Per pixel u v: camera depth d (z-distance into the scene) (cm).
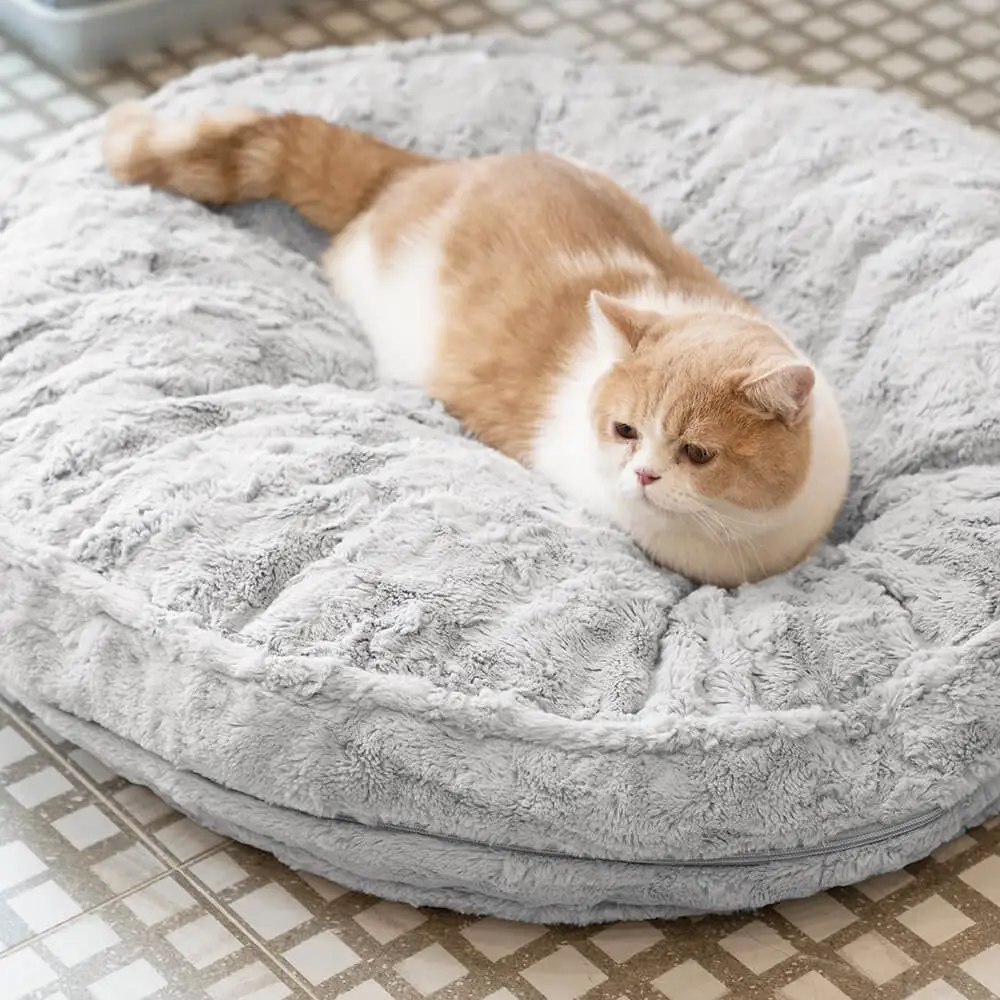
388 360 163
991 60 243
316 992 116
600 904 120
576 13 254
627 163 185
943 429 142
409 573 125
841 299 164
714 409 126
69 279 155
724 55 244
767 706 119
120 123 175
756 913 123
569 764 114
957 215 162
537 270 155
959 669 121
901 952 119
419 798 115
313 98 191
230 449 136
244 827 122
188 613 121
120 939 120
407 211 166
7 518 130
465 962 118
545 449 147
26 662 127
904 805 118
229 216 177
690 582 139
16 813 130
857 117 183
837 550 137
